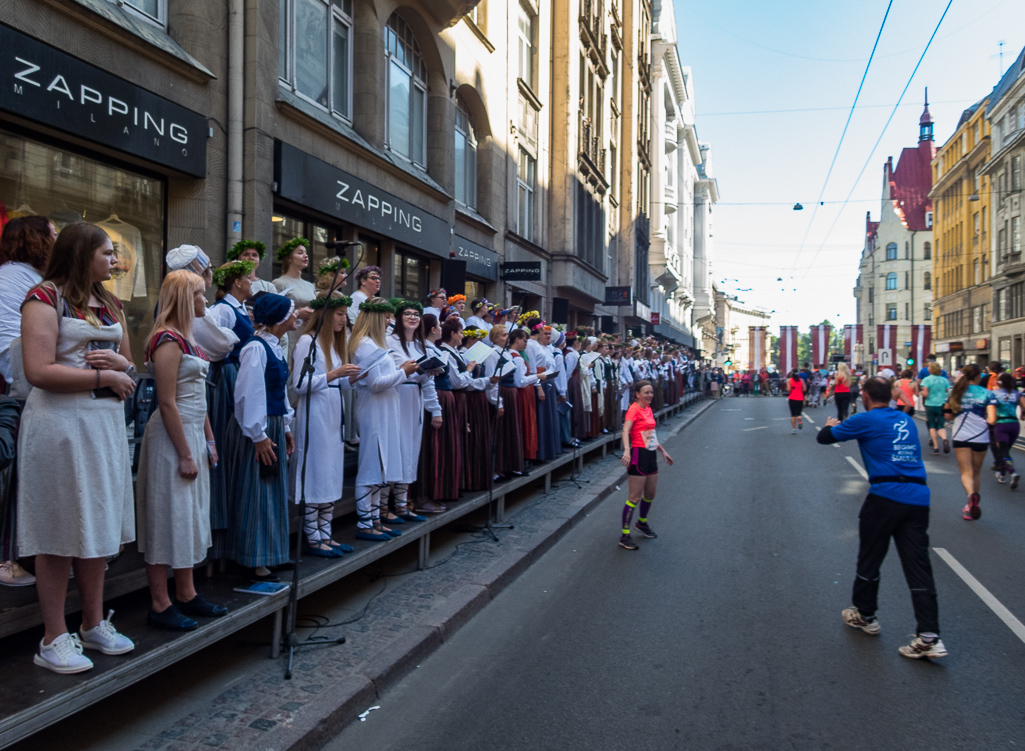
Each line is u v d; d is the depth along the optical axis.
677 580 6.32
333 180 9.44
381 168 11.01
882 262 79.25
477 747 3.55
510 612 5.54
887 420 4.91
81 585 3.25
